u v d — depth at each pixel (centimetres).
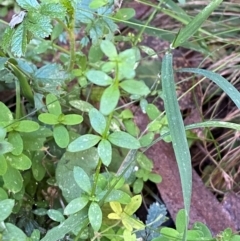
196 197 33
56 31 34
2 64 29
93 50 33
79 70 33
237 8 42
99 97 35
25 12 26
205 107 39
